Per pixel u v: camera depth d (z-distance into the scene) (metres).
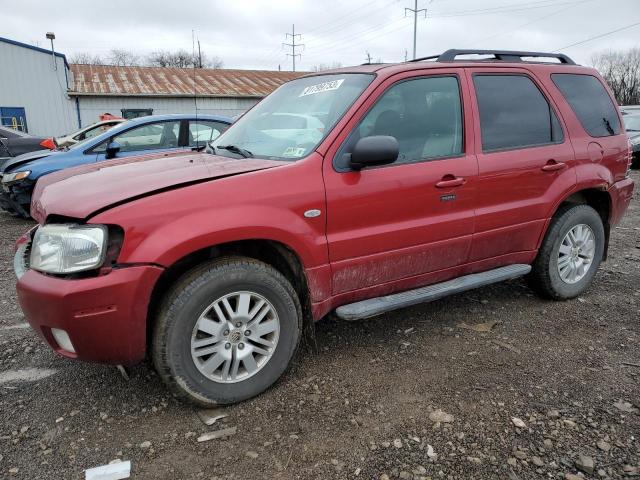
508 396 2.84
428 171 3.21
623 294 4.42
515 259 3.86
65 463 2.33
